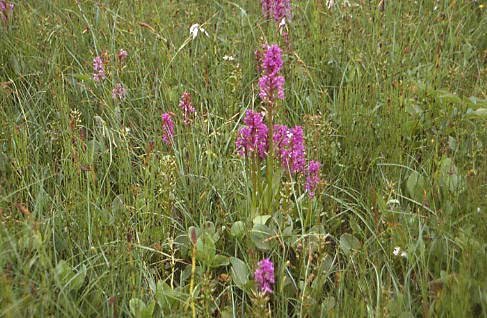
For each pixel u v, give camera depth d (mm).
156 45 1336
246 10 1559
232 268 828
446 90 1146
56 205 889
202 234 865
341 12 1449
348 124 1114
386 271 849
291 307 837
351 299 773
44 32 1341
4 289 693
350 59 1288
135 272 820
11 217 835
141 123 1142
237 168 997
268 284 743
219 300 828
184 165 1000
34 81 1241
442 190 968
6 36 1322
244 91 1255
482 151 1022
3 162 975
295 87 1237
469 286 744
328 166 1062
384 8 1488
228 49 1391
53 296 745
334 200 956
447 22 1456
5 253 755
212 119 1169
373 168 1049
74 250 859
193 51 1341
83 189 938
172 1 1521
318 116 1048
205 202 952
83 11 1406
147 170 918
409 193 996
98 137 1078
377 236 857
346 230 948
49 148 1037
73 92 1216
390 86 1220
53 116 1158
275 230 872
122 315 779
